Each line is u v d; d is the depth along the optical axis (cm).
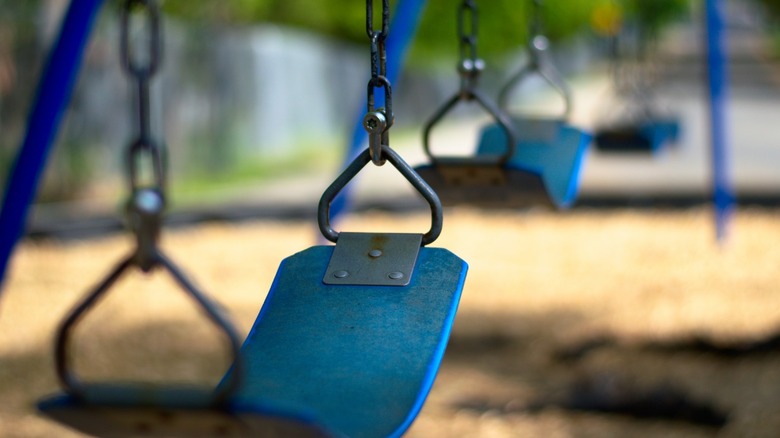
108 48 1206
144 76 213
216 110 1487
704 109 2252
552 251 833
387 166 1523
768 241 852
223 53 1508
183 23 1441
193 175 1417
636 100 771
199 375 495
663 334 558
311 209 1005
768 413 432
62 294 683
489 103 284
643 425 425
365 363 177
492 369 504
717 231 827
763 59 4769
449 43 2422
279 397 169
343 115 2095
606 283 706
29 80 1062
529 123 332
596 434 415
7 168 1042
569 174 319
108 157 1215
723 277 718
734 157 1443
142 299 663
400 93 2145
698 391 460
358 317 187
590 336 559
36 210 1084
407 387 170
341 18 2308
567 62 3784
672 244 850
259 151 1633
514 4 2533
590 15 3409
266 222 993
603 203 1026
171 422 142
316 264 200
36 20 1066
